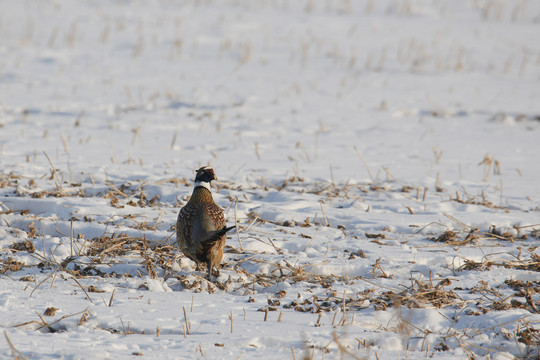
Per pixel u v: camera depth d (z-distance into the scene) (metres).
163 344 6.52
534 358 6.71
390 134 22.97
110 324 7.14
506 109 28.25
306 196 14.29
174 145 19.89
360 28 48.22
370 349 6.70
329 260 10.02
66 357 5.94
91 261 9.58
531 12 56.66
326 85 32.34
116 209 12.20
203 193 9.51
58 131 21.19
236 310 7.85
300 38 44.00
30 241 10.16
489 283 9.22
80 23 45.03
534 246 11.43
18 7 48.75
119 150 18.67
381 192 14.98
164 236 10.70
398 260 10.16
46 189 13.54
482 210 13.70
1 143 18.69
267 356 6.23
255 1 56.81
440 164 18.50
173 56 37.62
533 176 17.25
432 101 29.36
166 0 55.06
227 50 39.88
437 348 6.86
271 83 32.28
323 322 7.46
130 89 29.55
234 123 24.02
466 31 48.75
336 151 19.94
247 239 10.86
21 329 6.90
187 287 8.87
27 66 33.31
